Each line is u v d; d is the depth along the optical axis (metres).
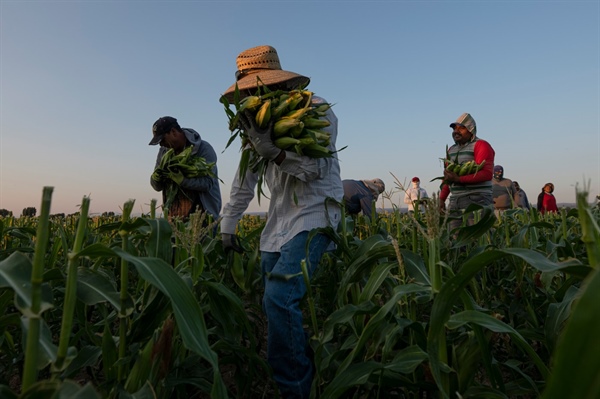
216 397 1.42
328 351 2.65
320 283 3.64
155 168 4.78
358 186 4.77
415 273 2.18
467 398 1.95
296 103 2.60
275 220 2.94
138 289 2.59
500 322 1.75
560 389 0.71
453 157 5.81
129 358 1.87
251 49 2.99
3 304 1.90
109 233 4.69
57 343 3.06
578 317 0.69
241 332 3.01
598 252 1.35
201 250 2.36
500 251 1.50
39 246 1.14
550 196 9.80
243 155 2.84
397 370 1.95
